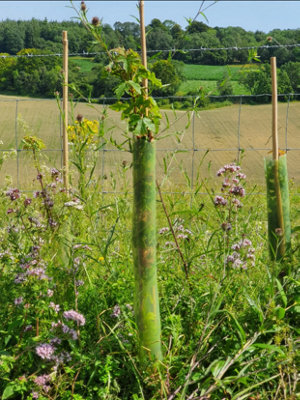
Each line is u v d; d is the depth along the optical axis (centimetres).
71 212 327
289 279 303
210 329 296
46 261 310
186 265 323
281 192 325
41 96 2456
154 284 261
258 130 2444
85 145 366
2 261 297
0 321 282
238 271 315
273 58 356
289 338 278
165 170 296
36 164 364
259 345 259
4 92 2420
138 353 268
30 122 2130
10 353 264
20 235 324
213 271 334
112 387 253
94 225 335
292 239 352
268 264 321
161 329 296
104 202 388
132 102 249
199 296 315
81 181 357
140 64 242
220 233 350
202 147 2194
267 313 288
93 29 242
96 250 354
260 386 265
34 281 274
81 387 256
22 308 269
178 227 355
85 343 278
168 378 260
